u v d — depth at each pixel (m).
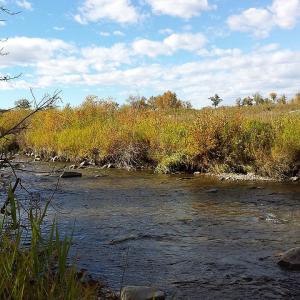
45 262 3.43
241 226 8.35
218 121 16.70
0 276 3.13
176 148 17.91
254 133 16.33
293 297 5.12
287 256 6.21
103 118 26.09
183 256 6.62
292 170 14.65
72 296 3.09
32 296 3.20
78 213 9.54
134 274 5.87
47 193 11.80
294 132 15.40
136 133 19.86
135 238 7.58
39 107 4.48
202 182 14.16
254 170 15.34
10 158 5.07
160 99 42.94
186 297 5.13
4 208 4.11
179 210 9.88
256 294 5.21
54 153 23.28
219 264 6.25
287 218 8.92
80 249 6.91
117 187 13.25
